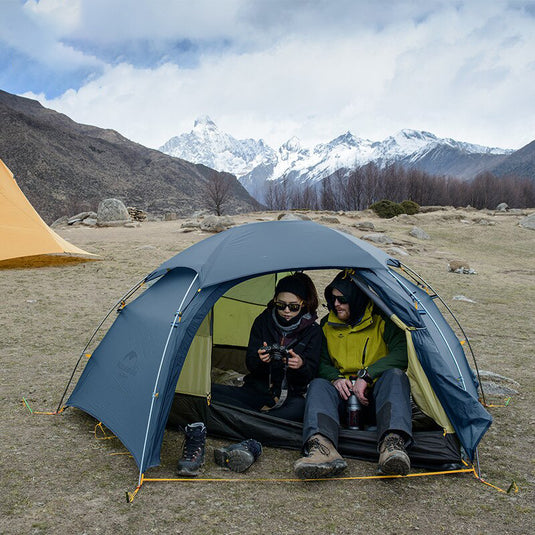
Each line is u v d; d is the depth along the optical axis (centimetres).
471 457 362
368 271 403
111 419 400
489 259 1981
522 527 293
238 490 335
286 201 10312
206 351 416
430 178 10062
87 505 312
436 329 425
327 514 305
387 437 342
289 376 421
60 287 1059
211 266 414
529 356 696
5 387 524
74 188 16638
